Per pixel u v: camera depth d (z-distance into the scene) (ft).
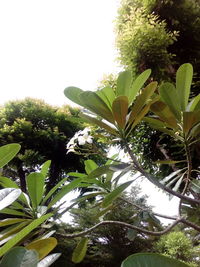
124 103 3.82
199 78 12.42
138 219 5.47
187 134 4.38
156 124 4.76
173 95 4.19
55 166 34.12
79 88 4.06
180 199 4.66
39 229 4.24
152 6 13.82
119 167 4.29
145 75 4.06
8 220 3.88
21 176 30.94
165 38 11.96
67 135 36.50
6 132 33.06
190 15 13.76
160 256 1.53
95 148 5.87
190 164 4.57
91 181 5.73
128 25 12.39
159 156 12.65
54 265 26.27
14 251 1.55
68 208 4.79
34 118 37.19
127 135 4.28
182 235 19.76
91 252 29.89
